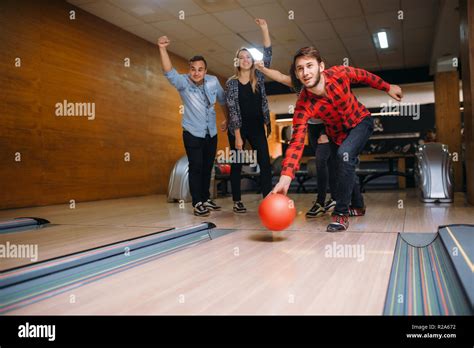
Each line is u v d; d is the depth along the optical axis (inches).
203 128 127.8
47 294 49.0
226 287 50.1
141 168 265.7
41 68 195.2
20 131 183.2
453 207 133.5
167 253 72.1
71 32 213.9
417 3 223.8
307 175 272.4
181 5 221.8
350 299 43.9
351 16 241.4
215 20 243.9
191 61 124.1
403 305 41.6
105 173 233.3
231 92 125.1
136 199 229.5
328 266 59.1
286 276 54.4
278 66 346.6
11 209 173.8
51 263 57.6
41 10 196.4
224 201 187.2
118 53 248.1
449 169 153.9
